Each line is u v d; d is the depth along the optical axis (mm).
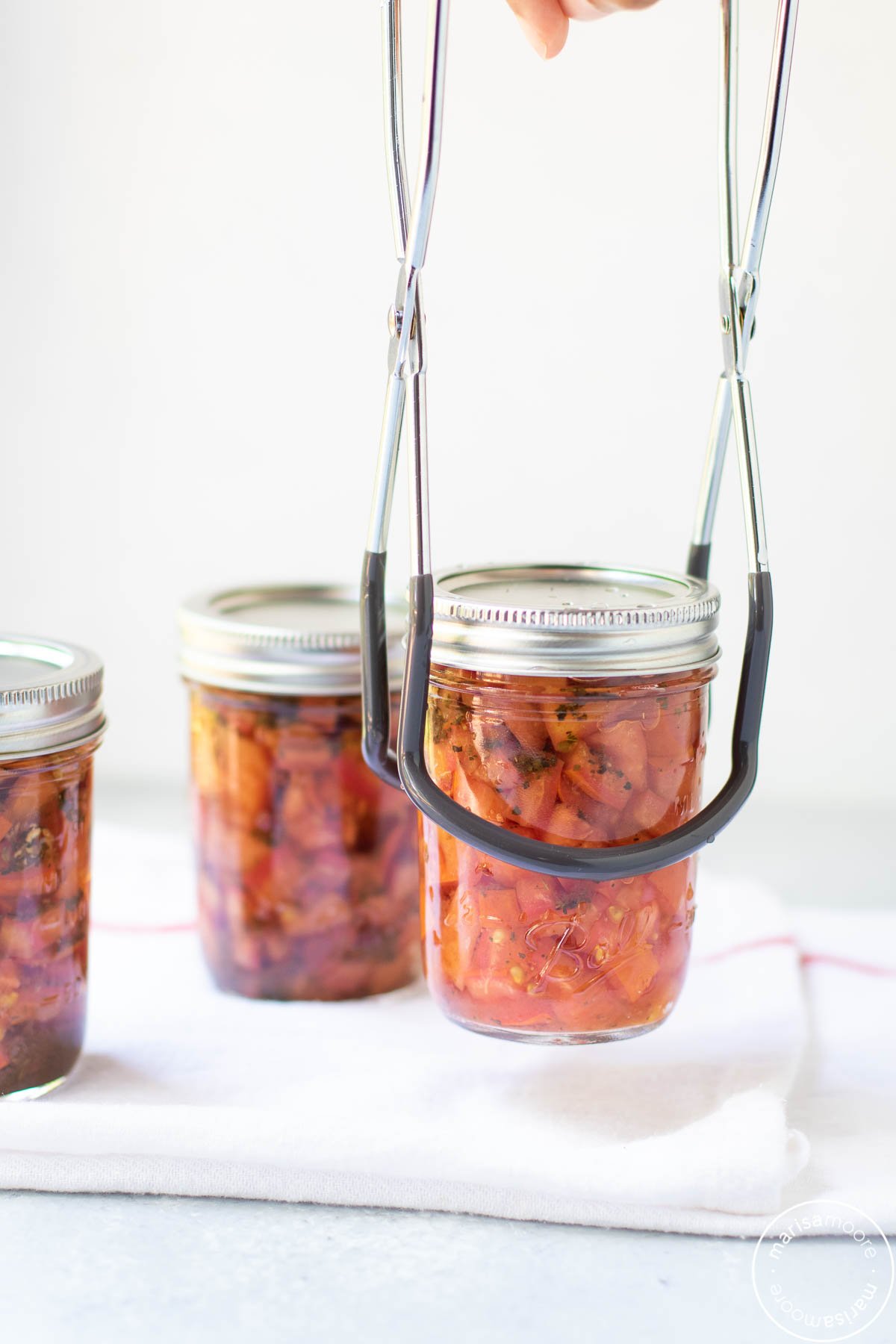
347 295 875
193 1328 515
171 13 855
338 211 868
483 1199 557
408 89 850
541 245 862
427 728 586
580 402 874
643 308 864
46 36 858
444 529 889
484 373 875
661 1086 608
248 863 659
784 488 869
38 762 578
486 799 569
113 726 924
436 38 516
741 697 579
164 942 717
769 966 676
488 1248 546
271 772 652
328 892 659
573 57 845
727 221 573
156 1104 593
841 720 888
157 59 860
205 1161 562
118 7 855
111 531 905
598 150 853
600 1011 574
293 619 681
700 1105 597
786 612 880
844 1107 600
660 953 580
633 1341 512
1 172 872
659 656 562
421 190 526
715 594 585
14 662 630
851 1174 563
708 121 846
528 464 881
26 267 881
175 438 895
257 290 878
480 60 848
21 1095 591
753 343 858
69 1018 601
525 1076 614
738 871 806
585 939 567
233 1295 527
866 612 877
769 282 853
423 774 556
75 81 863
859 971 688
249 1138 558
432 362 875
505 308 869
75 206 875
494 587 617
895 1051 634
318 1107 592
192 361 887
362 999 670
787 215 847
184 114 864
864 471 866
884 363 855
